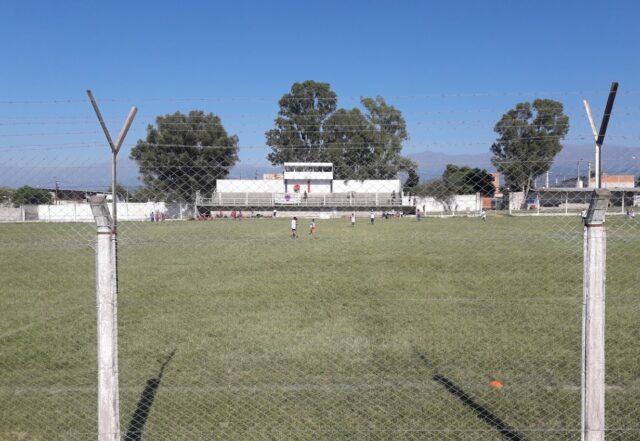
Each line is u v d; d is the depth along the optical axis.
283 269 18.94
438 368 8.19
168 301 13.46
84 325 11.03
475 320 11.06
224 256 22.75
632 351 8.77
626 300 12.52
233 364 8.45
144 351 9.13
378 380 7.70
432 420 6.33
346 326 10.77
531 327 10.40
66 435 6.00
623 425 6.12
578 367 8.13
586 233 4.90
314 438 5.89
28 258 22.31
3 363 8.59
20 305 13.05
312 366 8.35
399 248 24.16
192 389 7.37
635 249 17.45
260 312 12.12
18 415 6.54
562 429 6.01
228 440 5.85
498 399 6.95
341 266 19.47
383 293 14.32
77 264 20.55
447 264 19.38
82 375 8.02
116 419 5.12
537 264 18.62
